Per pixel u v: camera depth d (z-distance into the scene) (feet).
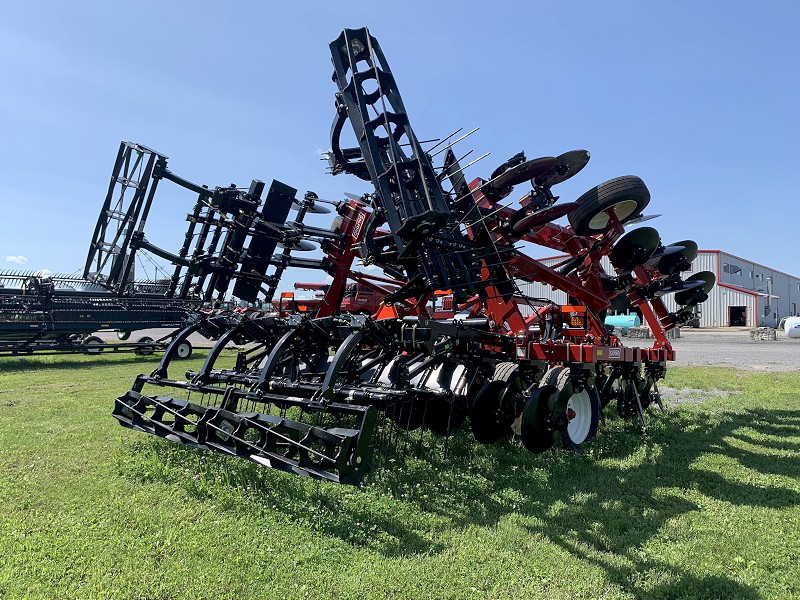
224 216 23.85
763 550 12.30
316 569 10.82
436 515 14.05
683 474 18.44
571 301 28.78
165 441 18.69
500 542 12.36
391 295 22.57
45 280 53.93
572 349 22.93
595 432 23.53
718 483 17.44
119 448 18.90
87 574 10.40
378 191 19.15
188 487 14.99
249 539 12.03
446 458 19.06
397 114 19.66
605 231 24.38
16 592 9.71
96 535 12.09
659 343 31.73
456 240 20.95
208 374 18.97
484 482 16.92
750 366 59.98
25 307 52.06
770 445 22.98
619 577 10.83
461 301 21.70
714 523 13.96
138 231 24.93
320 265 26.76
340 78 20.61
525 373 21.40
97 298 56.59
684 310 32.65
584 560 11.57
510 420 19.65
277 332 20.76
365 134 19.54
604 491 16.49
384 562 11.19
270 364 16.94
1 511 13.47
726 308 182.39
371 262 25.21
